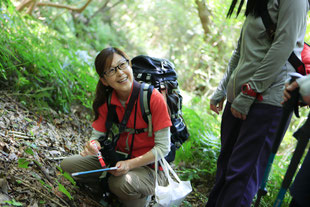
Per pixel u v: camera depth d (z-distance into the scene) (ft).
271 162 6.78
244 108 7.61
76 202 8.30
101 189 8.97
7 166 8.06
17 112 10.52
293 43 7.11
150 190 8.35
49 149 9.81
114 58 7.70
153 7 30.78
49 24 20.56
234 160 7.86
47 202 7.67
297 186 5.98
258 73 7.38
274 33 7.42
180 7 30.55
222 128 8.83
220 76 21.09
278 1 7.30
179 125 9.14
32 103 11.51
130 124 8.18
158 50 31.09
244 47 7.98
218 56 21.13
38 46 12.84
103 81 8.09
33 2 18.19
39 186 7.98
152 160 8.03
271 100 7.47
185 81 23.36
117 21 34.60
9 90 11.46
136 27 31.99
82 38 25.58
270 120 7.54
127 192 7.98
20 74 11.42
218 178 8.75
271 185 10.73
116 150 8.73
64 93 12.70
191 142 12.98
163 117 7.96
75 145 10.88
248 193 7.67
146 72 8.86
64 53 14.05
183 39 29.12
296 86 6.21
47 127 10.82
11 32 12.26
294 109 6.48
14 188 7.54
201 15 22.97
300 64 7.40
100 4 34.14
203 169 12.03
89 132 12.28
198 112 16.25
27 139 9.59
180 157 12.42
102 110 8.54
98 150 8.16
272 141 7.67
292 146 14.82
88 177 8.77
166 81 8.87
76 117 12.68
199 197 10.59
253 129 7.66
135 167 8.03
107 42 28.94
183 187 8.57
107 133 8.51
